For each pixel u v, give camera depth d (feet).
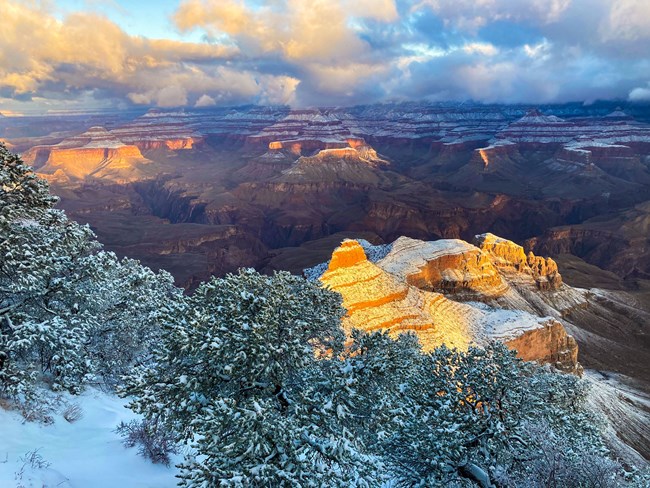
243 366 52.65
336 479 49.03
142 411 55.62
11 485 48.96
